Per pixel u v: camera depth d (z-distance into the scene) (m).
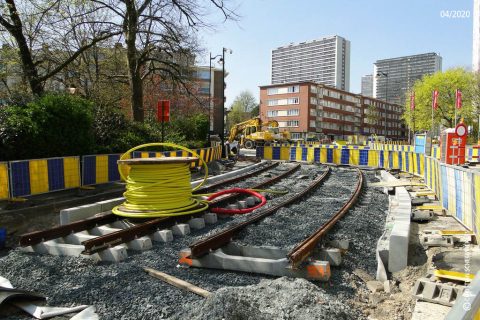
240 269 5.61
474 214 7.21
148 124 22.55
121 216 8.41
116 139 17.19
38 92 17.30
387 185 14.18
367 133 125.75
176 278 5.16
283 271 5.39
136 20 20.73
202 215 8.97
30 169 10.90
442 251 6.29
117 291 4.88
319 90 102.12
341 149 26.78
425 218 8.77
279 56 178.00
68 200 11.13
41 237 6.80
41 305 4.58
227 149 29.62
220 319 3.75
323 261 5.43
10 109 11.82
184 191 8.71
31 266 5.86
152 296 4.68
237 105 108.00
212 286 5.04
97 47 24.69
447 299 4.53
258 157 31.31
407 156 20.81
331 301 4.41
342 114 113.44
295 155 30.05
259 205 10.39
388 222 8.36
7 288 4.51
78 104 13.79
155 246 6.95
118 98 24.42
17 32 16.64
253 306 4.07
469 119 63.72
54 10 17.06
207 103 38.44
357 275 5.71
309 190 12.93
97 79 23.58
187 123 28.44
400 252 5.82
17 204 10.24
